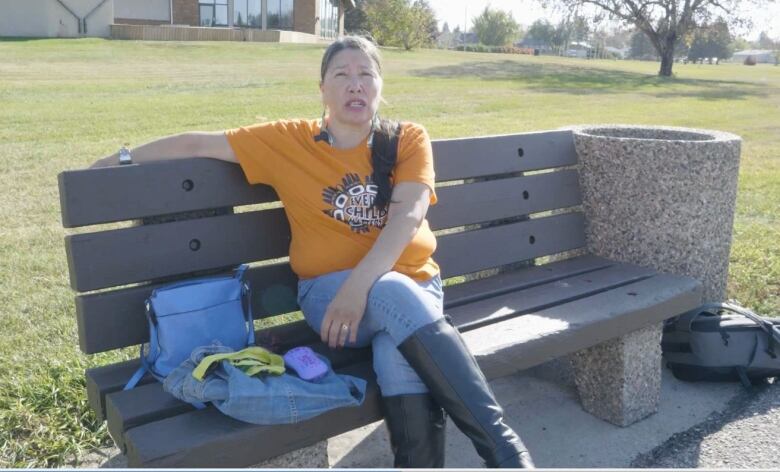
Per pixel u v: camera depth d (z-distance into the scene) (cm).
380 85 263
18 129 970
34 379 316
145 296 249
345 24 4684
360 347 256
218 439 200
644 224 361
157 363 234
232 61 2417
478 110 1405
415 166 262
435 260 322
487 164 342
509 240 350
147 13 3728
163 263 253
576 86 2181
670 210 355
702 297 366
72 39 2975
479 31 8544
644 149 354
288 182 258
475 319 283
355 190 257
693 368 351
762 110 1733
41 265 457
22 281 430
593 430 317
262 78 1861
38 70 1903
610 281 333
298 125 263
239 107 1262
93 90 1488
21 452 273
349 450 298
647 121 1407
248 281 269
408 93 1656
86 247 237
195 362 217
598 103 1717
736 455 298
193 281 246
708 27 3161
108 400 221
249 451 205
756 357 345
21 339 356
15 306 395
